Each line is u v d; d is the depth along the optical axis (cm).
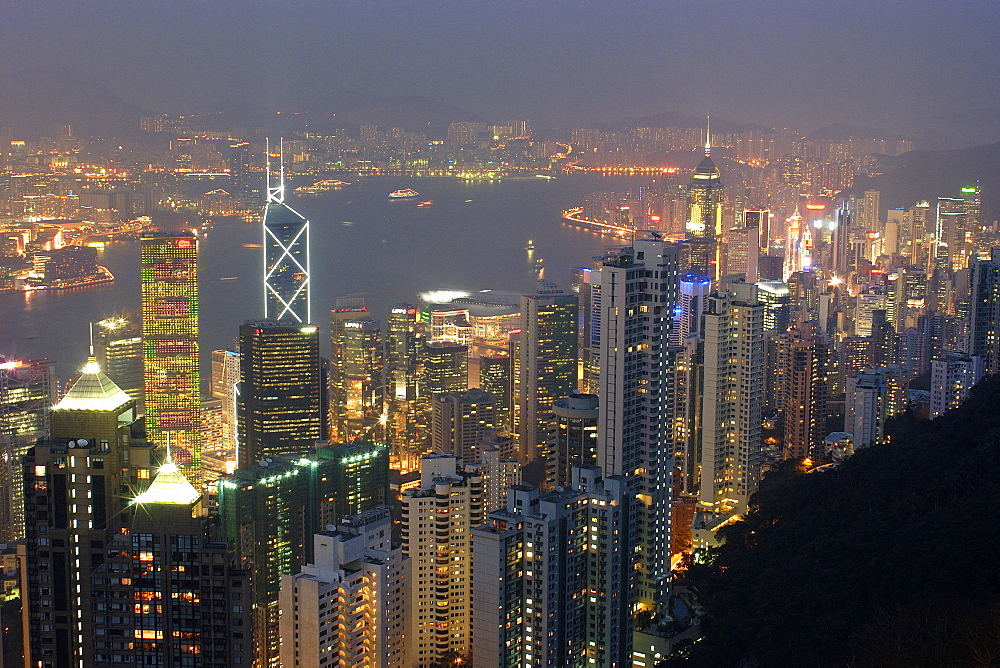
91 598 17425
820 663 19350
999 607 16088
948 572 19650
